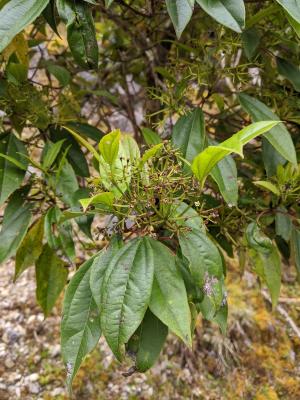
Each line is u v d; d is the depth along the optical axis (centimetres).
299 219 50
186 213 38
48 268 54
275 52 63
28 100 53
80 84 87
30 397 90
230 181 44
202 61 54
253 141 75
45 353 97
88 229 49
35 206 50
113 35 85
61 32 84
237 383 98
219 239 57
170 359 99
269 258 52
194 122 48
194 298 37
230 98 76
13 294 108
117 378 94
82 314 36
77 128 57
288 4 32
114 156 33
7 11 35
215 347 101
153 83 78
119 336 31
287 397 97
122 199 35
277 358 103
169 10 33
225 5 33
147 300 32
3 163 49
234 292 111
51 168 52
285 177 49
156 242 35
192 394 94
